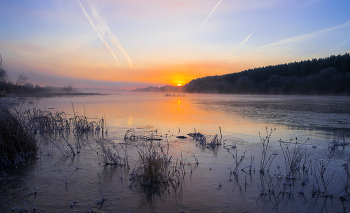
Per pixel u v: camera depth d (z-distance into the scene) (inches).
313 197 152.6
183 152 256.7
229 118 572.1
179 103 1150.3
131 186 164.7
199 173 192.7
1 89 1154.7
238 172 196.1
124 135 344.8
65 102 1055.0
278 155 250.7
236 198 149.9
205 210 134.0
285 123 491.5
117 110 738.8
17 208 131.0
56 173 187.0
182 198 148.5
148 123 473.1
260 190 161.9
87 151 253.9
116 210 132.2
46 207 133.7
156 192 156.6
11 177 176.7
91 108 788.0
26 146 227.9
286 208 138.3
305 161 220.7
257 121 520.4
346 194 153.3
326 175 192.7
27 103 941.2
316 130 406.9
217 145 291.9
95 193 153.2
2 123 214.4
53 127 378.9
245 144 298.2
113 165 209.3
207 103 1170.6
